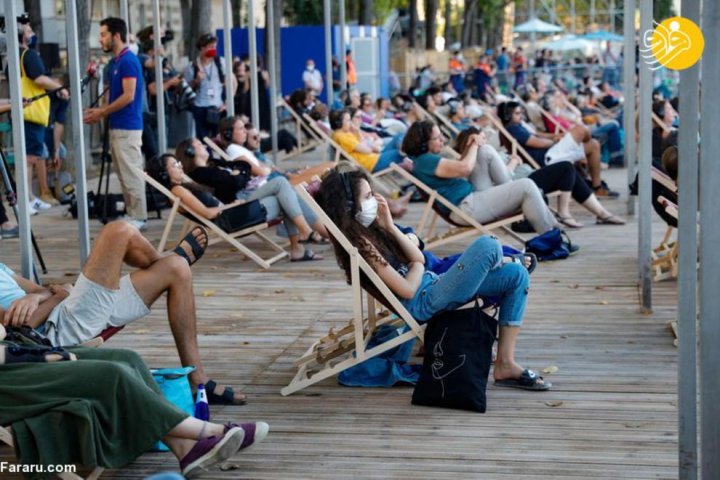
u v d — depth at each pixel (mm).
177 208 21422
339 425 12195
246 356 15172
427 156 22047
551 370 14055
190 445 10289
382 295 13156
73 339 11453
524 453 11211
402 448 11438
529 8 131750
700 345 8719
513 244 23812
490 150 22203
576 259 21922
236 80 37969
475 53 109250
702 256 8633
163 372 11344
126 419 9719
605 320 16797
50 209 30078
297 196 21891
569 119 40188
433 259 14227
